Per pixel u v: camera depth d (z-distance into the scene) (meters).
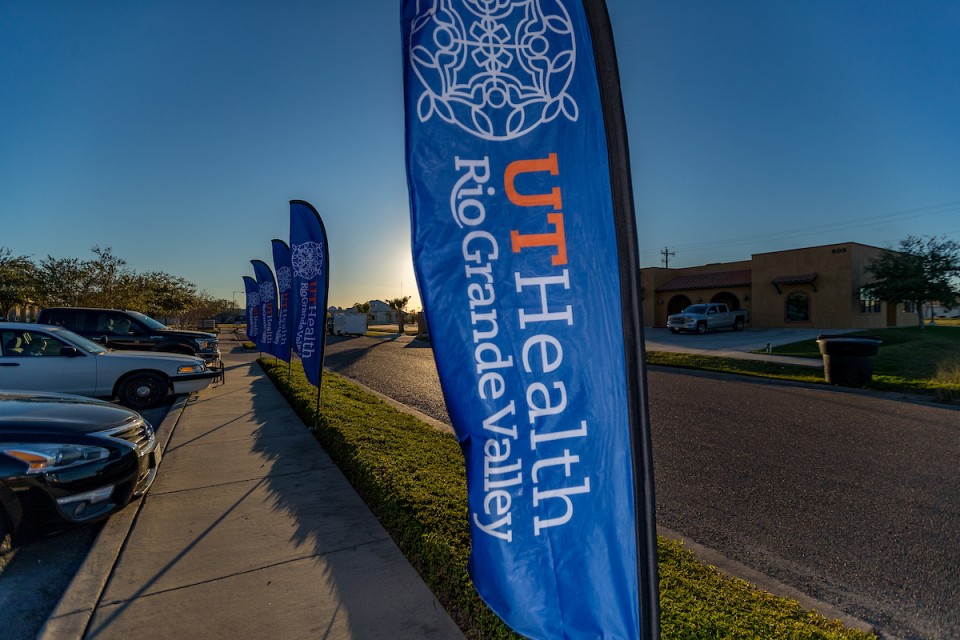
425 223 1.95
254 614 2.86
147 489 4.36
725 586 2.89
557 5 2.03
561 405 1.97
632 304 1.87
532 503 1.95
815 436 7.07
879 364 13.96
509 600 1.91
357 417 7.27
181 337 12.91
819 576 3.44
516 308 1.97
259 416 8.23
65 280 23.67
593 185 1.99
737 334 27.98
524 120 2.01
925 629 2.87
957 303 25.84
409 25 1.98
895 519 4.34
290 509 4.38
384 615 2.87
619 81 1.96
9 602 3.15
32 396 4.54
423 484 4.38
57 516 3.59
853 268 28.47
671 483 5.22
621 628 1.89
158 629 2.71
